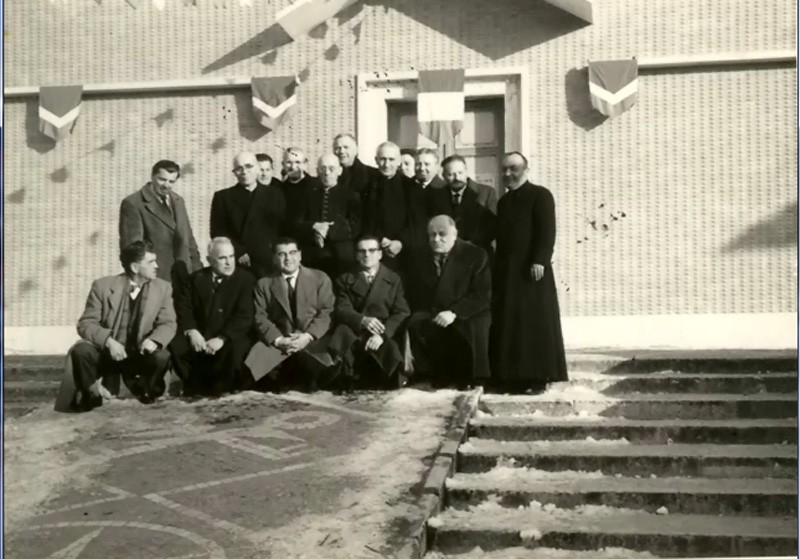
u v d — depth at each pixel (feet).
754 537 20.27
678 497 21.94
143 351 28.30
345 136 30.01
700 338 31.09
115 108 33.47
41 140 33.58
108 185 33.40
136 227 31.19
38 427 26.30
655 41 31.73
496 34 32.53
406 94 32.86
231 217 30.17
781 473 23.16
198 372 28.55
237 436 24.98
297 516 20.81
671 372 28.09
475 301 28.19
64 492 22.29
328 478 22.45
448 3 32.71
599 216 31.76
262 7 33.32
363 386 28.35
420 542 20.04
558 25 32.24
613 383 27.71
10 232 33.32
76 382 27.84
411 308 28.68
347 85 32.99
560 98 32.17
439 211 29.19
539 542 20.71
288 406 27.14
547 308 27.94
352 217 29.76
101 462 23.82
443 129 32.09
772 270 30.99
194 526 20.57
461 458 23.86
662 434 24.81
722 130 31.32
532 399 26.94
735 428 24.66
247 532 20.24
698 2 31.58
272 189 30.30
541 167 32.14
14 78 33.68
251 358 28.40
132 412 27.30
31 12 33.78
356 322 28.37
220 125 33.35
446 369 28.09
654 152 31.58
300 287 28.84
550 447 24.36
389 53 32.91
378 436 24.64
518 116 32.40
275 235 30.04
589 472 23.50
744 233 31.14
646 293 31.42
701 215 31.35
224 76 33.30
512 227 28.43
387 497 21.49
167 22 33.53
